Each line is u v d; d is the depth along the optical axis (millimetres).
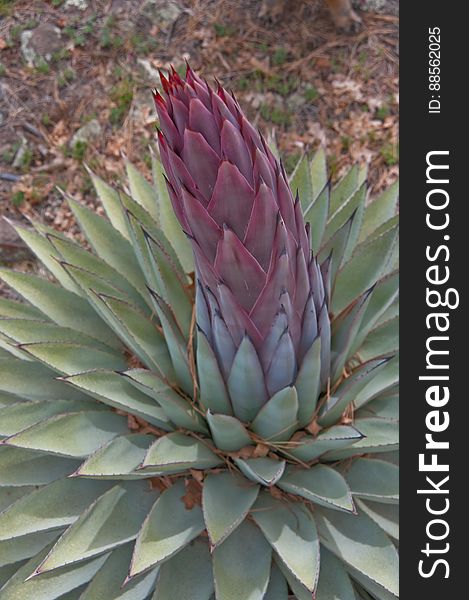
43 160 1606
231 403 753
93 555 745
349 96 1627
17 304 965
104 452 766
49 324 889
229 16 1748
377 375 824
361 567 742
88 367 850
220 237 611
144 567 695
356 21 1698
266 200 591
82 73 1700
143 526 727
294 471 778
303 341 704
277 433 748
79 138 1620
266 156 614
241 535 776
